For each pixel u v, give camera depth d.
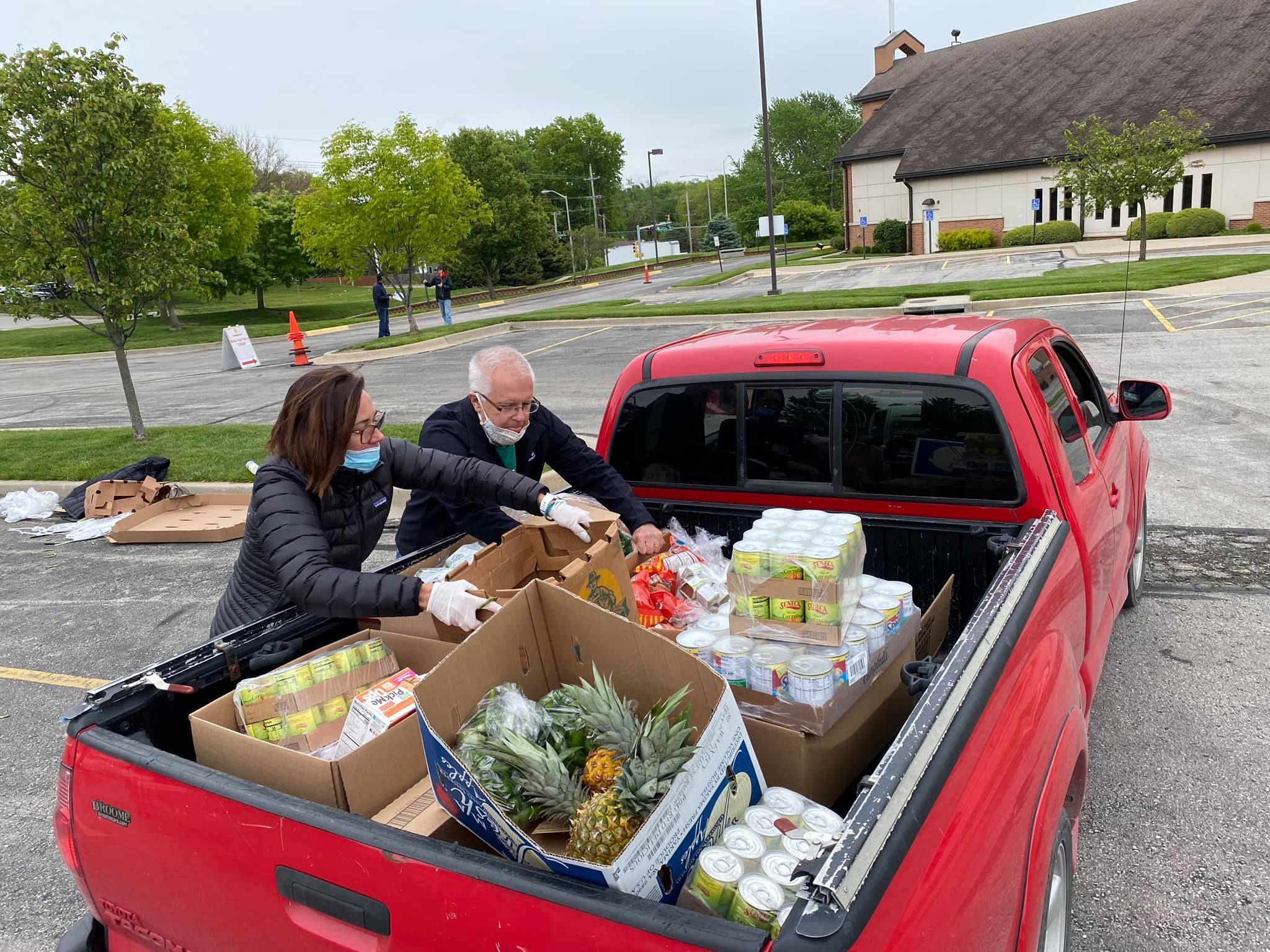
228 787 1.92
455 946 1.62
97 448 11.79
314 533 2.51
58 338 36.69
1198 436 8.63
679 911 1.42
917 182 45.50
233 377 21.39
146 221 11.19
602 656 2.08
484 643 1.94
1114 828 3.33
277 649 2.61
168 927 2.15
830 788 2.14
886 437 3.37
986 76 47.72
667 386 3.84
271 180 73.62
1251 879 3.02
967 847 1.65
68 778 2.24
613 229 107.50
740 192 106.88
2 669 5.71
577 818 1.72
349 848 1.74
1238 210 36.31
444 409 3.52
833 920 1.31
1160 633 4.80
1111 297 18.83
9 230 10.86
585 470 3.72
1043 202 42.00
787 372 3.53
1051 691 2.22
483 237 55.09
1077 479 3.27
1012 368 3.14
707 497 3.82
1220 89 37.44
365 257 26.88
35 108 10.62
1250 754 3.70
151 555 7.96
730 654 2.21
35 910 3.47
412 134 25.47
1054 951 2.28
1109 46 43.88
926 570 3.34
